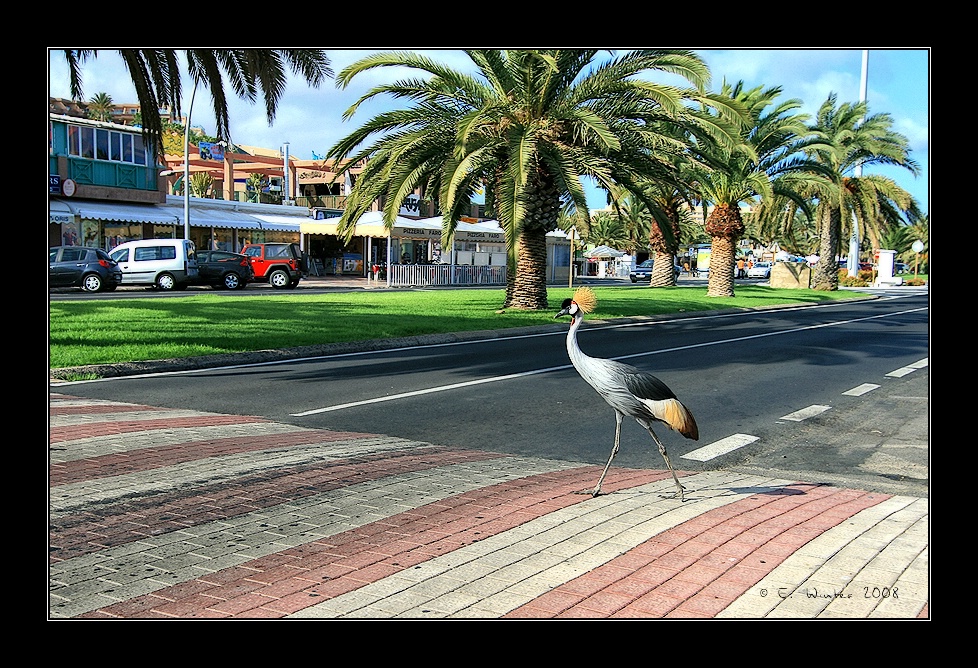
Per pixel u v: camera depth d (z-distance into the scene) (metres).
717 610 3.62
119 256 32.88
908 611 3.62
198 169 66.31
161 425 7.68
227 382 10.77
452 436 7.89
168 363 11.87
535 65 20.41
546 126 21.53
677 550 4.39
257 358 13.05
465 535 4.62
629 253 76.69
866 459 7.35
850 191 43.84
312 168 63.41
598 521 4.91
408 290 35.41
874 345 17.25
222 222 41.84
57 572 3.93
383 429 8.13
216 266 34.56
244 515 4.95
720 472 6.73
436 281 42.41
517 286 23.25
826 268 47.25
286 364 12.67
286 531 4.66
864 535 4.71
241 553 4.29
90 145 36.09
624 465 6.92
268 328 16.16
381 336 15.77
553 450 7.43
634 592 3.80
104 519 4.77
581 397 10.07
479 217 53.88
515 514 5.05
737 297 36.44
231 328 15.86
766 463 7.18
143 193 38.69
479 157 20.86
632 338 17.97
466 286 42.78
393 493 5.52
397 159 20.66
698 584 3.91
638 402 5.25
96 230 37.44
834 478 6.60
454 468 6.38
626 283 57.34
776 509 5.30
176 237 41.47
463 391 10.40
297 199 59.75
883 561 4.25
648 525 4.84
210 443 6.95
